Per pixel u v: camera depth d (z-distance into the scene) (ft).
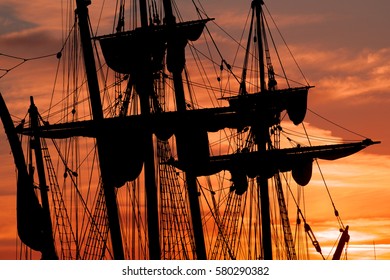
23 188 273.13
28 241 271.90
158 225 328.90
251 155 395.34
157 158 357.82
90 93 325.01
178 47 352.08
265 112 402.11
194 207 345.72
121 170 332.19
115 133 331.57
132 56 349.82
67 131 324.80
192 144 349.82
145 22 353.92
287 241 415.03
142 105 343.87
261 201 403.75
